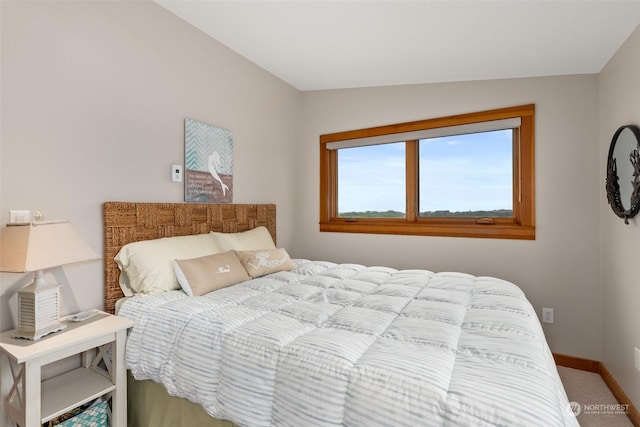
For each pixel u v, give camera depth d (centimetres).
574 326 264
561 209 266
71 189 179
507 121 281
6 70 155
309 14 220
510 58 251
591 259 259
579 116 261
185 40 242
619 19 192
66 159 177
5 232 147
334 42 255
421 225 316
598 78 256
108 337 156
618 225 224
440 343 125
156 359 156
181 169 240
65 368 175
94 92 189
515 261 281
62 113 175
